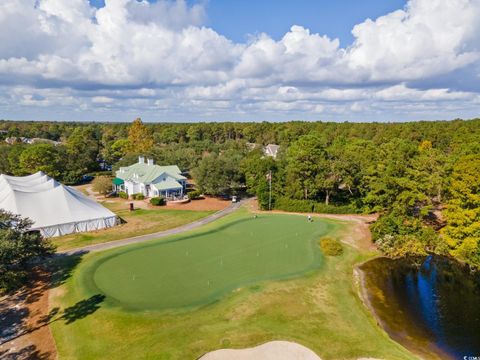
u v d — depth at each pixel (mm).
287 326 26016
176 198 74625
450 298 32625
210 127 196000
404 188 44812
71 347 23359
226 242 44531
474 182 37438
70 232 49406
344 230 50969
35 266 37031
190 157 99125
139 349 22906
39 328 25656
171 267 36062
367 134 148000
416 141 121812
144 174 78812
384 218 45844
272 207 67250
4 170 93688
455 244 39656
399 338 26031
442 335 26562
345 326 26609
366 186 57094
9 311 28188
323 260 39188
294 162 65875
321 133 157625
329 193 67938
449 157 55281
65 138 198875
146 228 52688
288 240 45500
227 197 79188
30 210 47875
